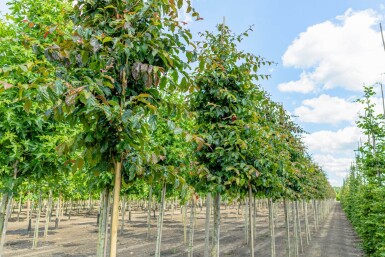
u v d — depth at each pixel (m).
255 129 5.68
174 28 3.10
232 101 6.00
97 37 2.63
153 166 3.08
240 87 6.02
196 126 5.99
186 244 15.89
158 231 9.75
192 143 5.90
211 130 5.98
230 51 6.19
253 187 6.81
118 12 3.08
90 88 2.34
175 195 15.16
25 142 5.41
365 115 11.26
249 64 6.09
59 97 2.45
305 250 15.71
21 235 19.22
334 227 27.81
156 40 2.99
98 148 2.89
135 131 2.81
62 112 2.50
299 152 10.40
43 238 18.09
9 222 27.73
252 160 6.13
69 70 2.99
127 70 2.82
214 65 3.57
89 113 2.51
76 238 18.27
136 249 14.40
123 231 21.84
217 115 5.72
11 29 5.52
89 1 3.05
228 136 5.61
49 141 5.61
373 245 12.12
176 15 3.20
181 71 3.10
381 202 10.42
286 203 11.05
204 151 5.94
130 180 3.31
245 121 6.11
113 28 3.02
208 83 5.99
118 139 2.86
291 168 7.23
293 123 10.24
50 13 6.03
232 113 5.96
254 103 6.56
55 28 2.89
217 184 5.61
